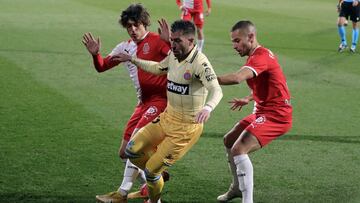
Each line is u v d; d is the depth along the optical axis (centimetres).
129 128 1756
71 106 2742
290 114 1670
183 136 1572
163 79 1719
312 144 2308
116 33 4816
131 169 1700
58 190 1809
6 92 2944
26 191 1792
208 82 1490
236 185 1736
